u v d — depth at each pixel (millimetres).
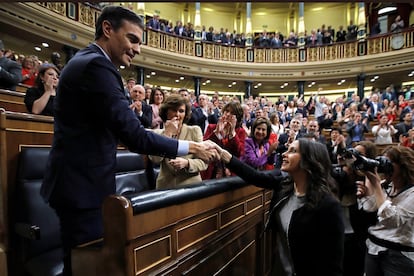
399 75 12516
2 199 1485
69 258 1008
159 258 999
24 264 1466
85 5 9125
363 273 1954
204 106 5273
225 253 1441
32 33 7910
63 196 963
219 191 1355
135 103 3160
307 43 13797
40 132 1714
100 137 1017
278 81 13852
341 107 8344
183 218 1118
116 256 862
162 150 1067
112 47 1079
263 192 2008
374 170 1565
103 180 1012
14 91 3135
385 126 6098
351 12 15062
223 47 13398
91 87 947
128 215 852
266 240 2055
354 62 12688
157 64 11797
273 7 15898
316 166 1278
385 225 1564
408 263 1505
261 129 2412
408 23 13773
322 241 1218
